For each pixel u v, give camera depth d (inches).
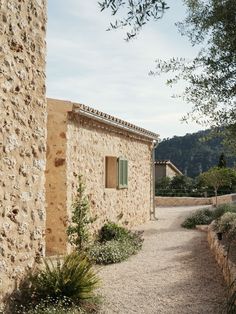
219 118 203.3
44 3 228.1
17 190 197.0
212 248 341.4
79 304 205.9
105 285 252.1
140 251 364.5
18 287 195.3
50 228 328.8
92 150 391.2
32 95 213.3
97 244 355.9
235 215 396.2
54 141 334.6
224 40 182.5
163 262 313.3
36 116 217.0
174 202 875.4
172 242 405.1
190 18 196.1
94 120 391.2
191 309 204.1
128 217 502.3
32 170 211.5
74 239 322.0
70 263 221.1
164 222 576.1
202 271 279.7
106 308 208.8
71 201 340.5
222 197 838.5
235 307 172.6
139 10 121.7
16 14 198.7
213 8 183.5
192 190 976.3
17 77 199.0
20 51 202.2
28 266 205.8
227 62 189.0
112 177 455.8
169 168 1237.1
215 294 226.7
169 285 248.8
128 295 230.8
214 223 426.9
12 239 191.6
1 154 184.4
